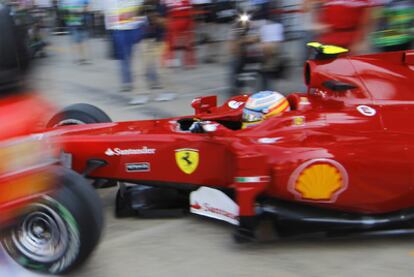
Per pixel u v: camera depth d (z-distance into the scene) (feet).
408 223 12.74
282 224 12.59
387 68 13.76
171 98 26.86
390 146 12.34
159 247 12.78
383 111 12.99
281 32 25.12
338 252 12.37
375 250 12.42
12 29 9.38
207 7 42.47
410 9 21.34
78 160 13.94
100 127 14.76
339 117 13.04
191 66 33.86
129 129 14.43
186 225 13.93
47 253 11.11
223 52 35.88
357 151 12.28
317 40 22.94
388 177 12.28
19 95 9.58
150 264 12.00
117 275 11.57
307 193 12.44
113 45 28.55
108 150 13.82
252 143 12.59
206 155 13.39
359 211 12.75
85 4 37.19
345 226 12.50
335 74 13.88
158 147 13.69
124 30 27.32
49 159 10.05
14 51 9.36
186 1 32.42
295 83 28.09
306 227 12.57
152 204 14.53
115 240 13.17
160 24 33.71
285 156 12.34
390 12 21.62
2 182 9.05
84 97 27.66
